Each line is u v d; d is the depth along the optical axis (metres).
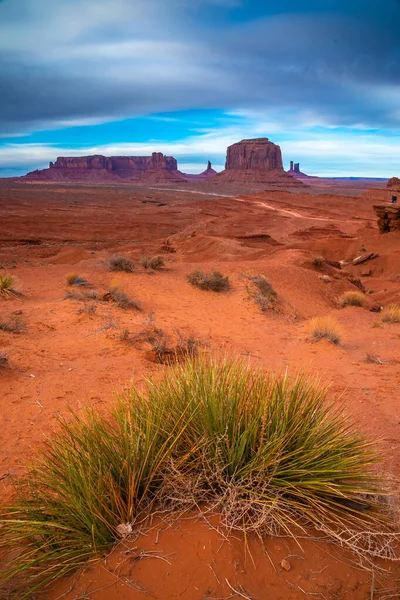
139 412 3.27
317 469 2.89
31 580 2.37
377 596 2.29
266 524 2.60
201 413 3.03
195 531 2.53
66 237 77.56
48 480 2.96
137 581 2.24
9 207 129.50
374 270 47.72
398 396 7.12
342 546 2.57
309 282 24.20
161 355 8.48
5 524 2.73
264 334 12.91
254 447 2.98
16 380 6.50
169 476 2.76
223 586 2.23
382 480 3.09
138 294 17.03
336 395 6.85
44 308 12.38
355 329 15.34
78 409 5.53
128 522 2.58
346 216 120.44
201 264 25.95
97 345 8.98
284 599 2.20
